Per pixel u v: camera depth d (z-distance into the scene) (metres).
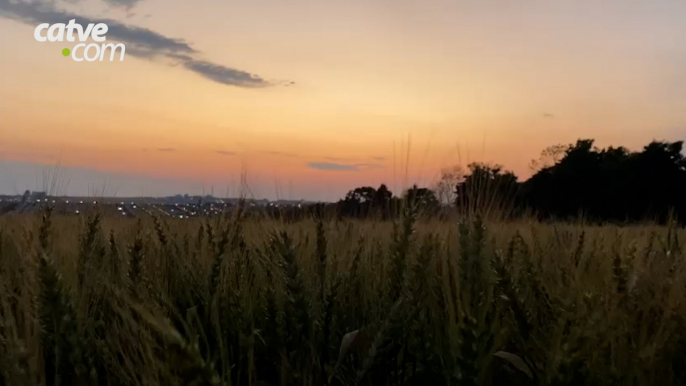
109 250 2.90
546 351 1.76
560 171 39.69
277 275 2.44
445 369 1.90
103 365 1.95
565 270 2.46
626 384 1.85
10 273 2.49
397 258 2.46
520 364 1.74
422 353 2.05
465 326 1.72
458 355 1.75
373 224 3.62
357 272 2.73
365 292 2.65
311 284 2.41
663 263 2.71
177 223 3.84
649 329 2.20
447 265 2.41
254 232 3.49
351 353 2.12
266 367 2.08
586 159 39.50
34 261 1.95
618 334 1.97
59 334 1.64
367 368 1.92
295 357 2.08
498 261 2.05
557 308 1.96
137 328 1.84
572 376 1.67
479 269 2.14
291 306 2.14
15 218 3.90
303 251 2.95
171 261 2.92
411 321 2.13
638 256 2.65
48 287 1.67
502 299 2.01
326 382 2.04
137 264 2.40
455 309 2.07
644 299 2.28
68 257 2.73
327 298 2.30
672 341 2.09
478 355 1.69
